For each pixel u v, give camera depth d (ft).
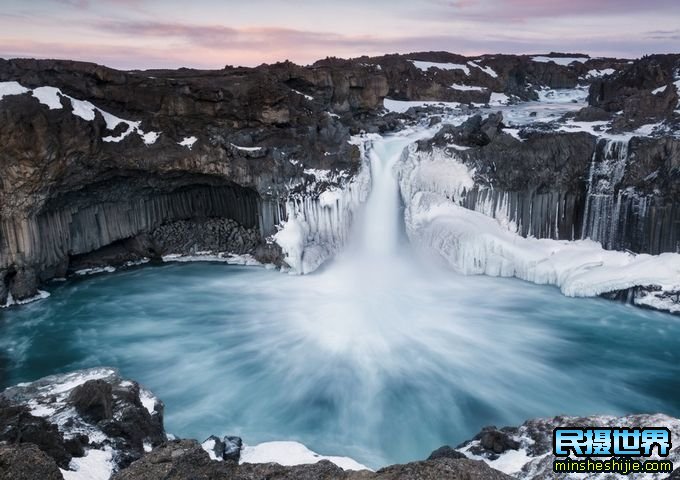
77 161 81.82
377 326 75.00
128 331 74.18
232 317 78.18
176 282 90.63
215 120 94.17
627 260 83.25
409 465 28.40
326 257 94.79
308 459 41.78
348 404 57.41
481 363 65.26
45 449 33.42
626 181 83.82
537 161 88.79
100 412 40.52
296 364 65.31
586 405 57.21
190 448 31.78
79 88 87.66
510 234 90.74
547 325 74.54
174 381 61.87
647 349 68.23
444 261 91.81
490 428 45.47
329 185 94.94
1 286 80.02
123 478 28.86
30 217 80.28
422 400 57.88
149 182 93.86
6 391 45.88
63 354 68.28
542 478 34.86
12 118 72.49
